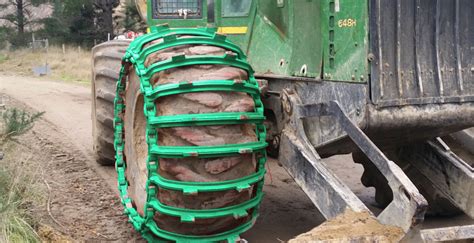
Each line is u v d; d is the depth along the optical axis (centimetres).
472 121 409
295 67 436
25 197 536
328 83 403
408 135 422
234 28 513
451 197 445
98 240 473
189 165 382
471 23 407
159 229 409
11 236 432
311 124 421
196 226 396
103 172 699
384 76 376
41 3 3806
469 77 407
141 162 454
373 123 375
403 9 382
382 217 346
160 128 387
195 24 557
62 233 481
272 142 464
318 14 407
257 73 485
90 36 3397
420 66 390
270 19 467
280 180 678
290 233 496
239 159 386
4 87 1681
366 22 369
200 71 392
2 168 537
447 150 451
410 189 325
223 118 379
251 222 414
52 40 3459
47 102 1329
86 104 1317
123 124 504
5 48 3538
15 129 591
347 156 815
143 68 414
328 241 325
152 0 583
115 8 3359
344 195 369
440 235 326
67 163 741
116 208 560
